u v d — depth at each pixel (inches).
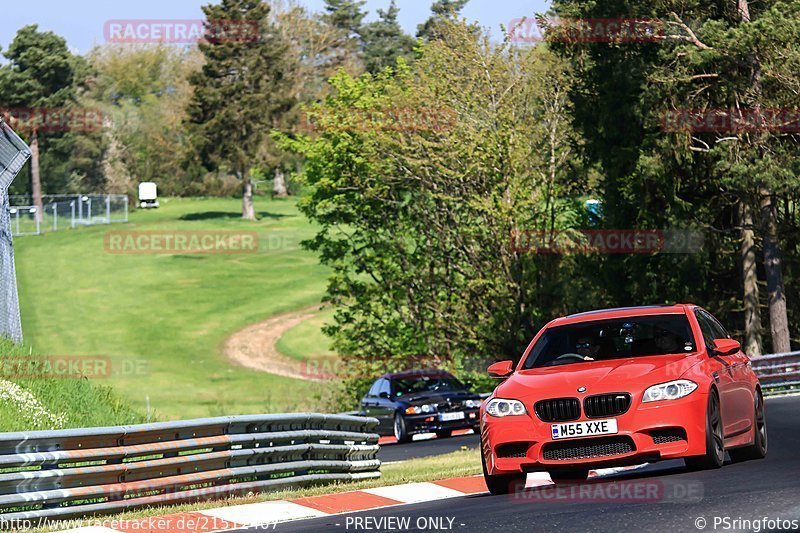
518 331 4753.9
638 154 4532.5
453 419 2938.0
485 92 4753.9
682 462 1440.7
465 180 4744.1
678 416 1107.3
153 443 1219.2
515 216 4574.3
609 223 4675.2
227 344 7185.0
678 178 4557.1
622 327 1254.3
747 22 4119.1
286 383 6127.0
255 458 1352.1
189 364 6673.2
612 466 1113.4
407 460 2127.2
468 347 4867.1
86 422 2222.0
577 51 4591.5
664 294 4766.2
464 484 1398.9
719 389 1182.9
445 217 4884.4
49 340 7175.2
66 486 1123.3
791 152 4217.5
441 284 4985.2
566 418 1115.3
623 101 4562.0
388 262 5103.3
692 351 1212.5
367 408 3134.8
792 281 4874.5
